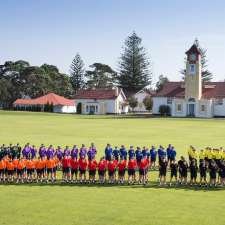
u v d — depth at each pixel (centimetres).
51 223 2475
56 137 6334
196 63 11838
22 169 3534
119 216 2592
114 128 7962
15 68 17862
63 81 19088
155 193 3139
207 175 3747
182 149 5166
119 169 3481
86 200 2933
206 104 11675
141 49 17688
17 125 8438
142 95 17100
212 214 2631
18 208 2744
